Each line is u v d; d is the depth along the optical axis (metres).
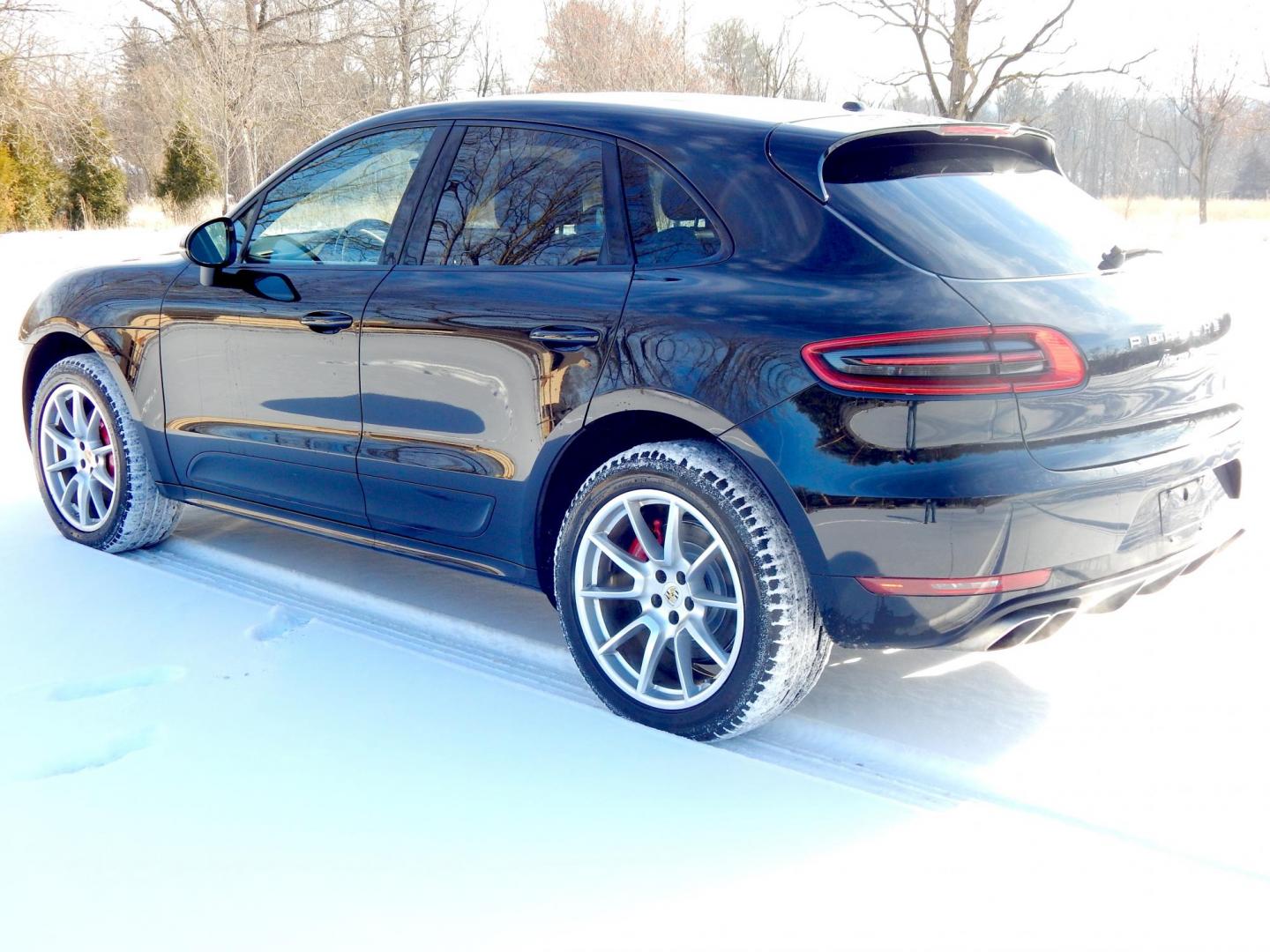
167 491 4.16
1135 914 2.12
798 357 2.57
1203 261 14.12
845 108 3.28
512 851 2.31
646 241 2.95
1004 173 3.11
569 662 3.35
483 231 3.27
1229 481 3.09
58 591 3.79
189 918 2.07
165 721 2.86
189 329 3.91
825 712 3.04
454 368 3.20
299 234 3.74
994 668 3.32
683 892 2.18
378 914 2.09
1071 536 2.58
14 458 5.70
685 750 2.74
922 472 2.48
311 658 3.27
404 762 2.67
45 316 4.37
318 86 31.22
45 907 2.10
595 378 2.90
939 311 2.49
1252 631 3.52
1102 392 2.60
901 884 2.21
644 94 3.37
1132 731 2.91
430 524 3.40
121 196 31.61
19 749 2.69
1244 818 2.48
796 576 2.68
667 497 2.81
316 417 3.59
